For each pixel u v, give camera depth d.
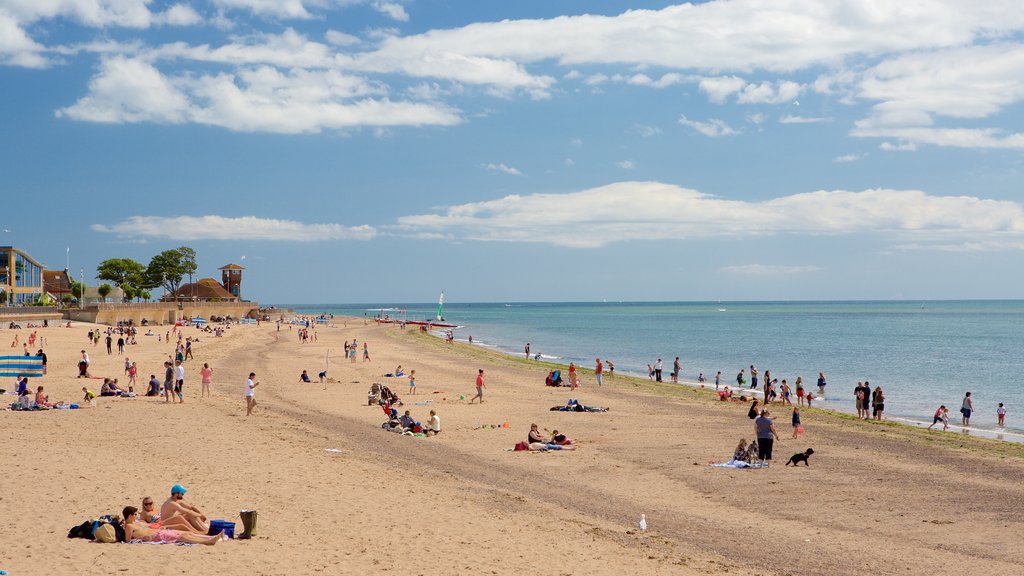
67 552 13.90
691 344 122.88
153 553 14.18
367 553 15.05
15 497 17.83
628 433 34.75
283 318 191.38
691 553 16.94
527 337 145.62
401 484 22.02
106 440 26.55
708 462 28.36
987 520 20.67
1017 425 44.06
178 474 21.39
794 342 126.94
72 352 72.06
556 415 40.22
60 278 160.88
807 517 20.89
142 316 136.38
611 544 17.08
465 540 16.39
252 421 33.12
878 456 29.81
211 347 86.75
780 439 33.53
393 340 114.12
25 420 30.47
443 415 39.72
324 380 54.97
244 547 14.96
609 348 113.56
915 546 18.25
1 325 99.56
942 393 59.50
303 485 20.89
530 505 20.66
